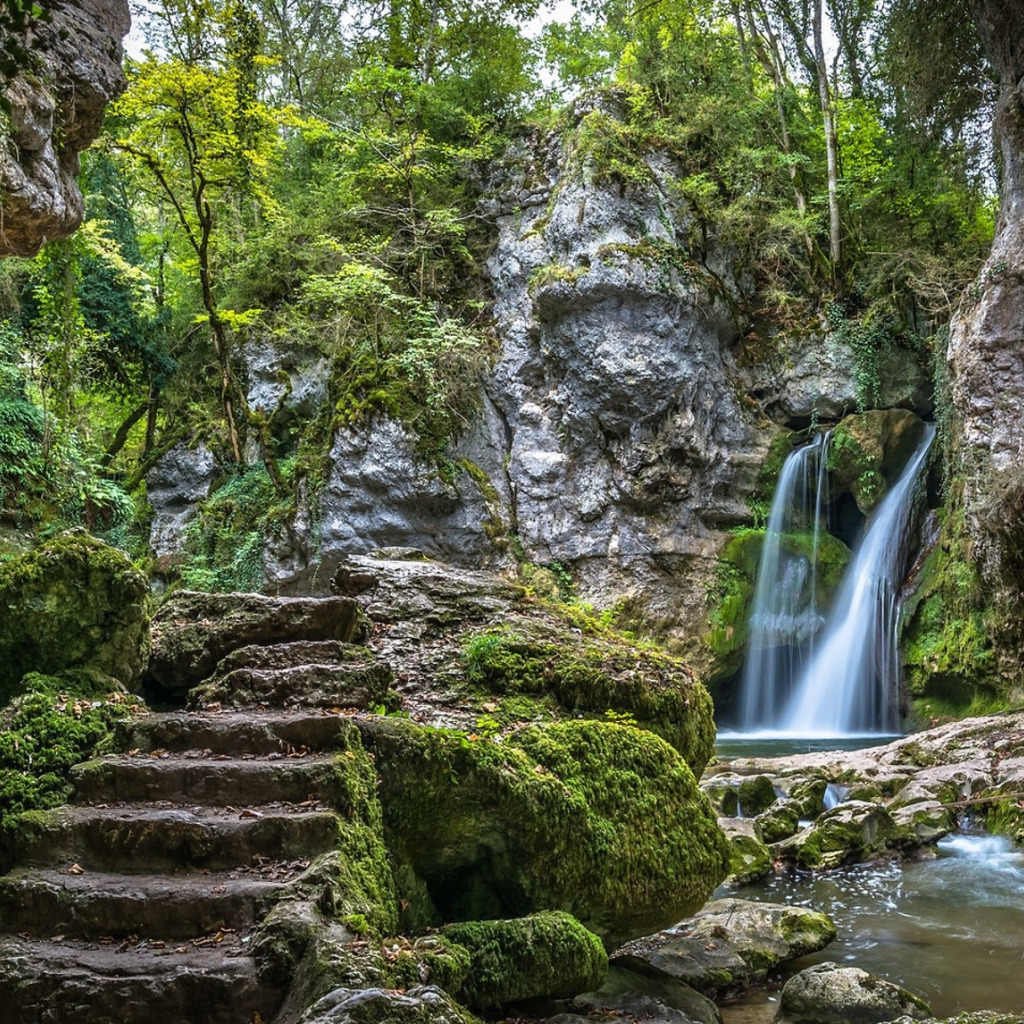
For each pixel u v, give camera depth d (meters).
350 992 2.73
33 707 4.32
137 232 22.42
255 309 18.30
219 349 17.47
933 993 4.94
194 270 19.55
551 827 4.29
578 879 4.38
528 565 17.48
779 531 17.72
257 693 4.68
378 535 17.28
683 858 4.79
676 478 17.19
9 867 3.62
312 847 3.54
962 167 16.92
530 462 17.69
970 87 15.84
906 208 18.45
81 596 4.88
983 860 7.78
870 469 17.02
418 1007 2.69
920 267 17.42
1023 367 13.68
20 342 14.63
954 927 6.10
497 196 19.11
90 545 5.01
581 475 17.64
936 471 17.16
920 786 9.25
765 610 17.56
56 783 3.95
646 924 4.71
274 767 3.82
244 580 17.70
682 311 17.00
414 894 4.10
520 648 5.52
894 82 16.66
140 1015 2.92
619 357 16.81
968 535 14.79
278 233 19.02
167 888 3.33
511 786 4.19
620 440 17.36
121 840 3.55
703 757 5.71
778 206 18.80
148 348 19.50
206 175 17.80
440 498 17.06
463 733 4.33
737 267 18.41
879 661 16.61
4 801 3.83
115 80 7.25
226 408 17.69
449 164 19.59
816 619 17.38
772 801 9.10
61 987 2.96
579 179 17.61
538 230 18.16
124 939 3.25
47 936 3.28
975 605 14.77
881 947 5.71
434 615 5.93
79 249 15.86
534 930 3.87
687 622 17.23
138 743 4.20
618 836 4.57
